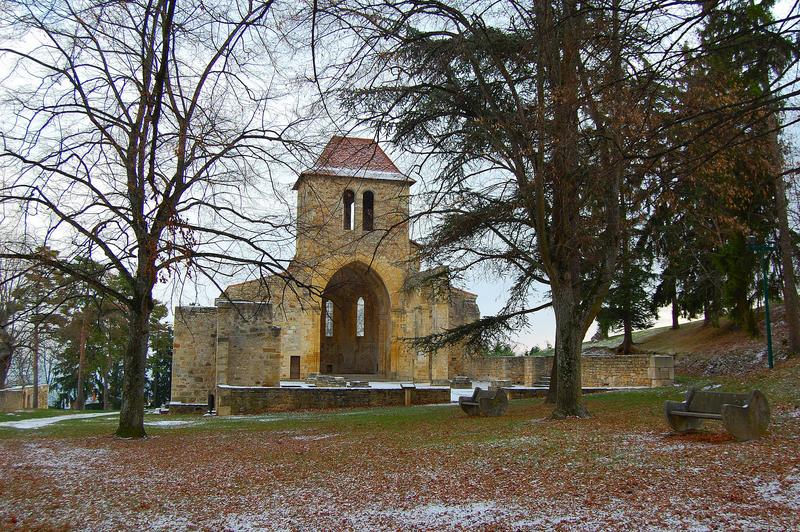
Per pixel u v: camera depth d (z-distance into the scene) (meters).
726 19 10.70
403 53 13.88
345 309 49.28
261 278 17.44
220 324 28.88
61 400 58.62
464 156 16.64
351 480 9.14
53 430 18.81
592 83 12.02
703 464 8.49
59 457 12.28
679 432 11.01
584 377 29.78
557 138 12.54
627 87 11.04
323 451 12.29
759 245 19.89
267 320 29.31
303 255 38.22
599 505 7.01
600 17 10.00
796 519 6.04
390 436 14.27
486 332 20.36
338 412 24.05
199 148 15.32
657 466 8.62
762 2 12.97
